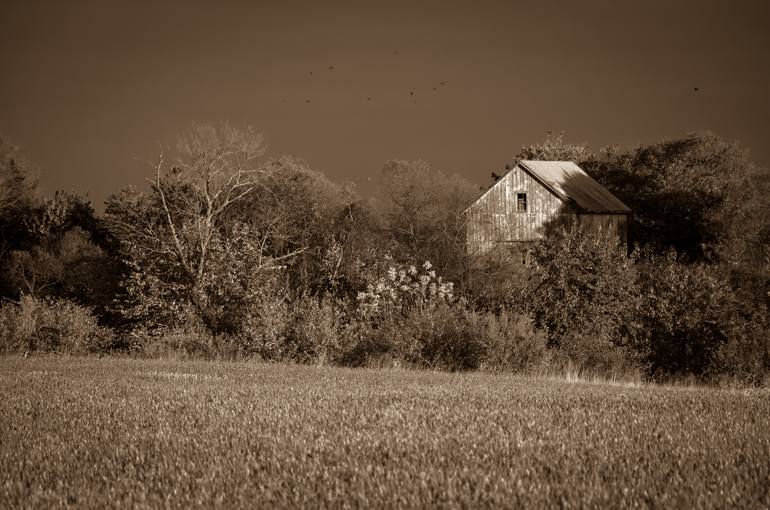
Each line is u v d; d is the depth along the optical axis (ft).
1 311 156.56
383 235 248.93
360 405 78.18
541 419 70.23
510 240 266.77
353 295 183.11
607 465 51.88
